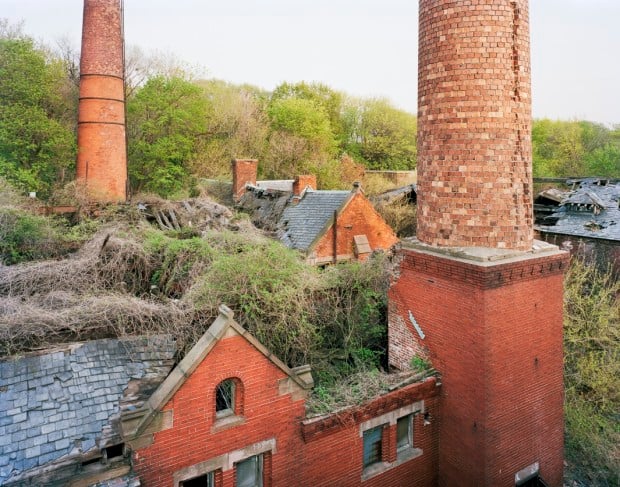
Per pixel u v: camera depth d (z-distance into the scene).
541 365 12.02
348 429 11.00
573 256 29.70
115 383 8.73
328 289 14.82
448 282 11.67
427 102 11.79
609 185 37.91
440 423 12.47
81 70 28.25
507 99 11.00
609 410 19.25
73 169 30.45
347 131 67.56
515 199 11.23
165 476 8.52
